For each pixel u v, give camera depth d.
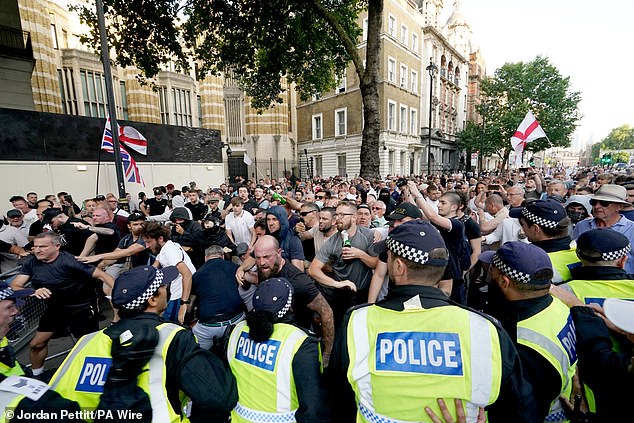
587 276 1.88
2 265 4.86
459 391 1.12
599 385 1.47
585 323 1.56
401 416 1.15
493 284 1.72
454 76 41.62
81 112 20.23
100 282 4.33
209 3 11.91
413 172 32.06
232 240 5.97
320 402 1.52
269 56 13.45
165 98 24.30
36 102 17.50
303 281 2.60
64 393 1.48
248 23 12.41
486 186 7.02
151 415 1.44
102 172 12.52
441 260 1.29
